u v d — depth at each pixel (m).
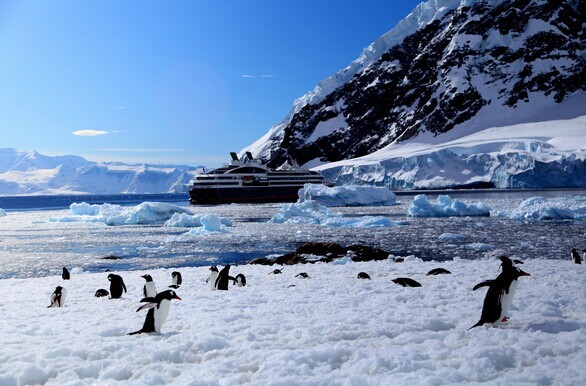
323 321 9.37
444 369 6.13
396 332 8.34
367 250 30.22
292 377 6.00
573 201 66.62
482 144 189.38
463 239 40.19
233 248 39.00
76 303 13.59
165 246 40.91
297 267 23.09
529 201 67.25
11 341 8.46
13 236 51.94
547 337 7.54
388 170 196.62
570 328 8.23
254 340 8.18
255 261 29.33
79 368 6.77
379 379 5.87
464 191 159.12
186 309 11.42
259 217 75.50
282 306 11.51
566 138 184.75
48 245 43.28
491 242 37.56
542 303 10.24
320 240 42.59
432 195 143.75
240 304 11.97
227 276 15.84
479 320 8.99
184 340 8.01
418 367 6.38
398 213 76.38
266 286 16.16
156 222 68.94
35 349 7.86
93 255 36.22
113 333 9.10
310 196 101.94
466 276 16.47
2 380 6.39
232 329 8.95
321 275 19.20
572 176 154.88
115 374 6.59
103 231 56.56
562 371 5.94
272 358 6.85
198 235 48.72
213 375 6.28
